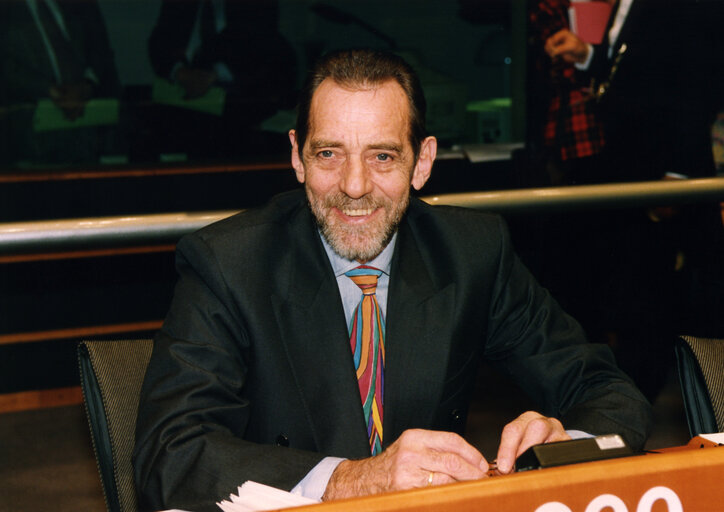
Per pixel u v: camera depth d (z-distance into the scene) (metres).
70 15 4.06
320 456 1.04
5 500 2.51
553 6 3.14
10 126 3.72
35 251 1.69
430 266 1.33
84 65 4.09
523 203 2.01
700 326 3.20
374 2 4.86
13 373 3.25
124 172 3.30
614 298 3.28
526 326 1.39
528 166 3.35
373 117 1.17
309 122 1.19
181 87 4.09
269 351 1.22
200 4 4.07
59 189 3.21
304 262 1.28
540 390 1.37
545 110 3.24
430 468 0.96
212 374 1.16
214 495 1.02
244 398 1.23
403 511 0.75
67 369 3.32
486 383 3.39
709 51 2.92
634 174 3.10
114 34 4.44
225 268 1.23
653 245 3.20
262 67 4.14
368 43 4.88
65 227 1.70
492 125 3.97
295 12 4.82
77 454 2.83
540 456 0.83
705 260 3.16
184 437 1.08
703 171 3.01
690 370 1.39
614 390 1.30
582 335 1.43
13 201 3.14
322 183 1.20
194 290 1.23
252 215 1.31
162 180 3.33
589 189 2.05
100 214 3.26
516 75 3.91
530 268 3.46
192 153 3.90
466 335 1.31
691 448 0.98
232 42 4.10
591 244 3.32
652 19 2.97
